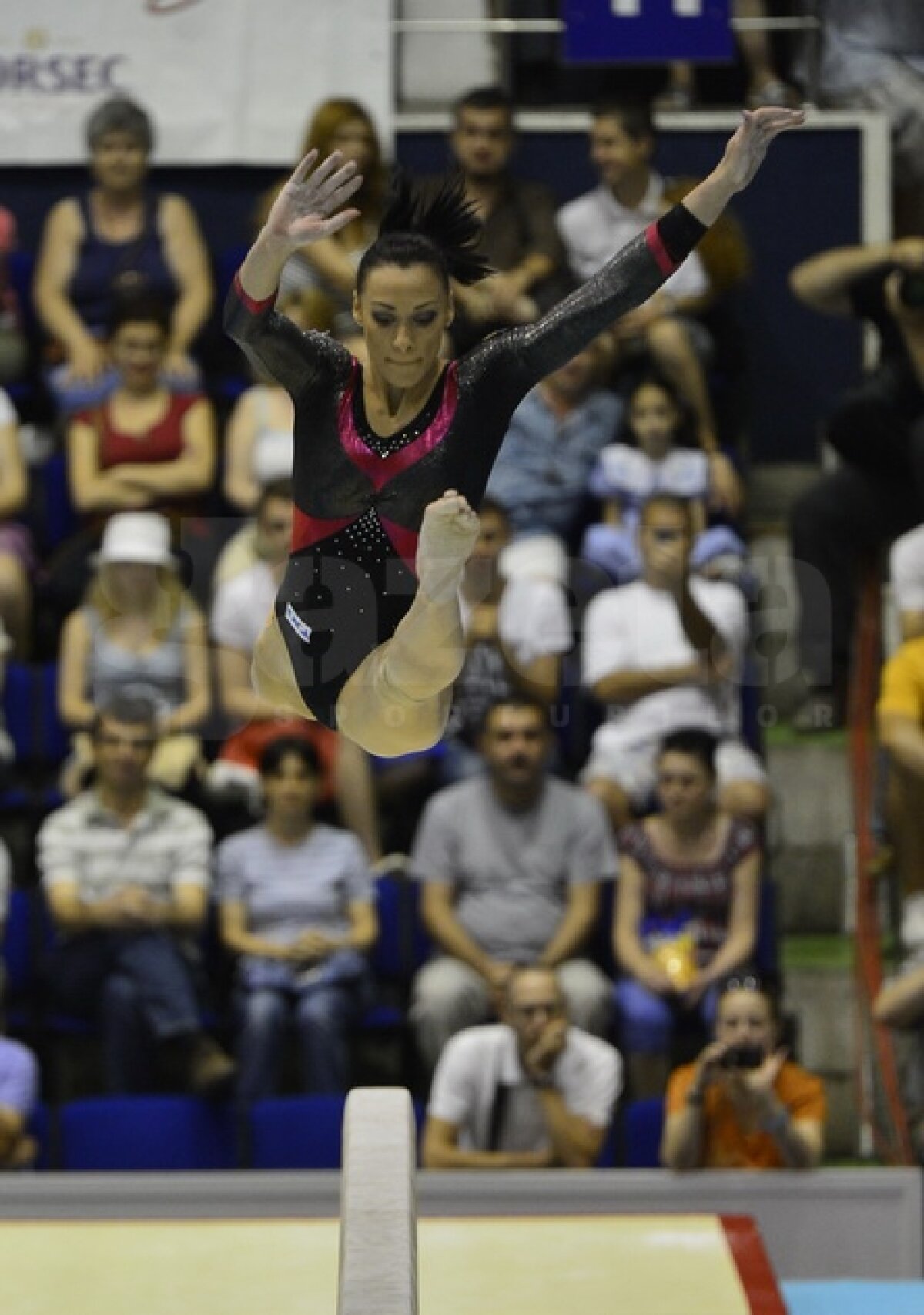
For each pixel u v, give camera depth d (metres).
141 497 27.55
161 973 24.00
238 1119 23.64
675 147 30.86
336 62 30.56
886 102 30.91
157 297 27.98
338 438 11.95
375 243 11.65
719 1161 22.31
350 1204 12.22
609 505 27.17
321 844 24.67
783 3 30.83
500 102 28.33
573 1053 22.70
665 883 24.23
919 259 26.61
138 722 24.33
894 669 24.94
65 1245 19.36
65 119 30.42
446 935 24.06
